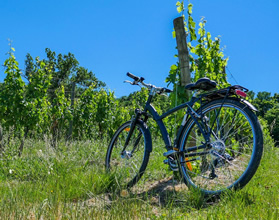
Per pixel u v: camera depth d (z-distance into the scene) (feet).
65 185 10.69
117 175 11.82
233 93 9.71
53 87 108.99
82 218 7.66
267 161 16.57
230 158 9.69
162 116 11.62
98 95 38.40
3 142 16.93
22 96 23.11
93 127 35.81
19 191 10.11
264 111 191.93
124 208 8.30
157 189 11.30
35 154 16.78
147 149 11.61
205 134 9.98
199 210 8.58
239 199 8.62
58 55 127.65
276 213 7.57
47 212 8.11
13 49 22.94
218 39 18.85
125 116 39.22
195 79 15.52
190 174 11.56
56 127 31.96
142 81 12.48
